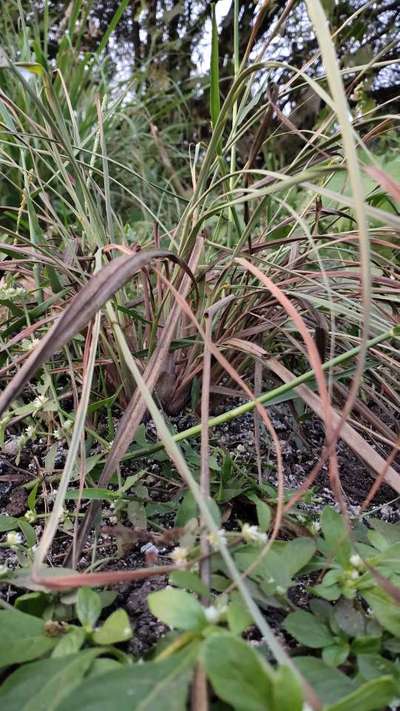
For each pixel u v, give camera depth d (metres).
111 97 1.11
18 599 0.23
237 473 0.34
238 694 0.16
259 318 0.39
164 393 0.39
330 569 0.26
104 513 0.32
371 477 0.39
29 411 0.34
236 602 0.21
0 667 0.21
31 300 0.45
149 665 0.17
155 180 1.03
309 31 1.10
